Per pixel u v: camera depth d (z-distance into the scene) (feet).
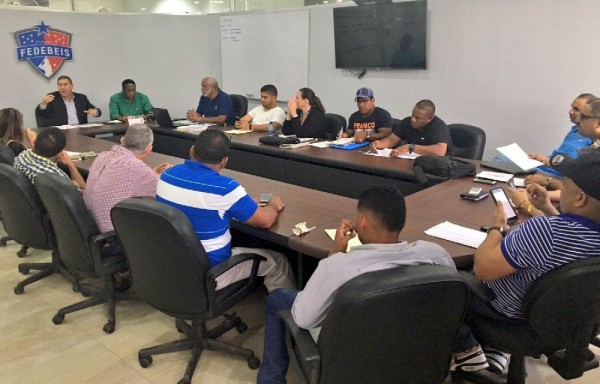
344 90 17.88
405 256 4.40
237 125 15.62
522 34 13.47
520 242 4.79
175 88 21.58
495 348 5.61
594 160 4.53
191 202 6.31
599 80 12.41
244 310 8.76
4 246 11.50
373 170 10.44
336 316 4.01
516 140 14.23
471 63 14.61
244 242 8.71
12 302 8.96
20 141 10.80
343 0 17.61
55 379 6.82
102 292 8.81
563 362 5.26
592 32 12.29
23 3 18.29
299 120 14.15
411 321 4.21
